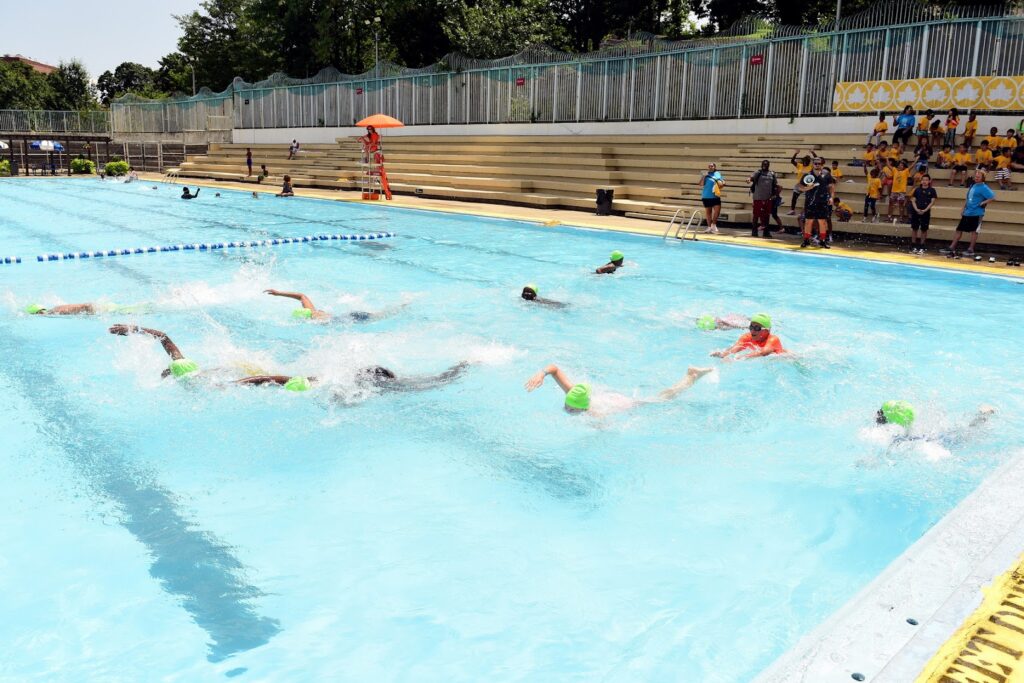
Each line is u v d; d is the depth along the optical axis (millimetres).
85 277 11484
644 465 5141
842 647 2684
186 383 6656
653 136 21562
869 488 4785
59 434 5602
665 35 40281
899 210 14680
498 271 12156
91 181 34125
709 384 6766
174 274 11781
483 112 27031
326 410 6105
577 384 6176
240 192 28062
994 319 9141
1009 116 15367
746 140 19250
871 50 17422
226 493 4719
